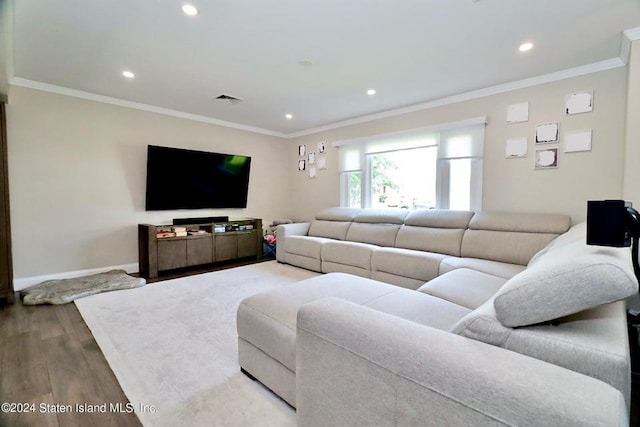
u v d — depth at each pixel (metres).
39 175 3.39
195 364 1.85
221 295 3.13
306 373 1.09
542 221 2.87
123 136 3.98
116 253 3.97
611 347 0.80
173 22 2.12
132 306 2.80
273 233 5.51
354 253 3.60
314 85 3.35
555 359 0.83
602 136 2.77
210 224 4.55
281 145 5.94
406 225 3.78
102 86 3.40
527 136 3.19
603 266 0.84
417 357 0.79
